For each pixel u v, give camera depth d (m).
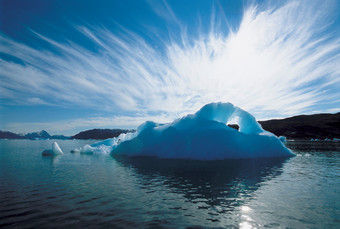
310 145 30.42
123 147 16.34
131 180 6.50
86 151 18.06
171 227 3.12
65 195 4.81
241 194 4.91
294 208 3.98
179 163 10.70
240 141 13.81
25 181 6.38
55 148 16.41
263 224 3.26
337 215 3.64
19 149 24.02
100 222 3.29
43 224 3.23
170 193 4.98
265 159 12.38
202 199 4.51
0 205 4.12
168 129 15.13
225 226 3.18
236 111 16.08
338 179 6.65
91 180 6.51
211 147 12.92
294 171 8.18
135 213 3.68
